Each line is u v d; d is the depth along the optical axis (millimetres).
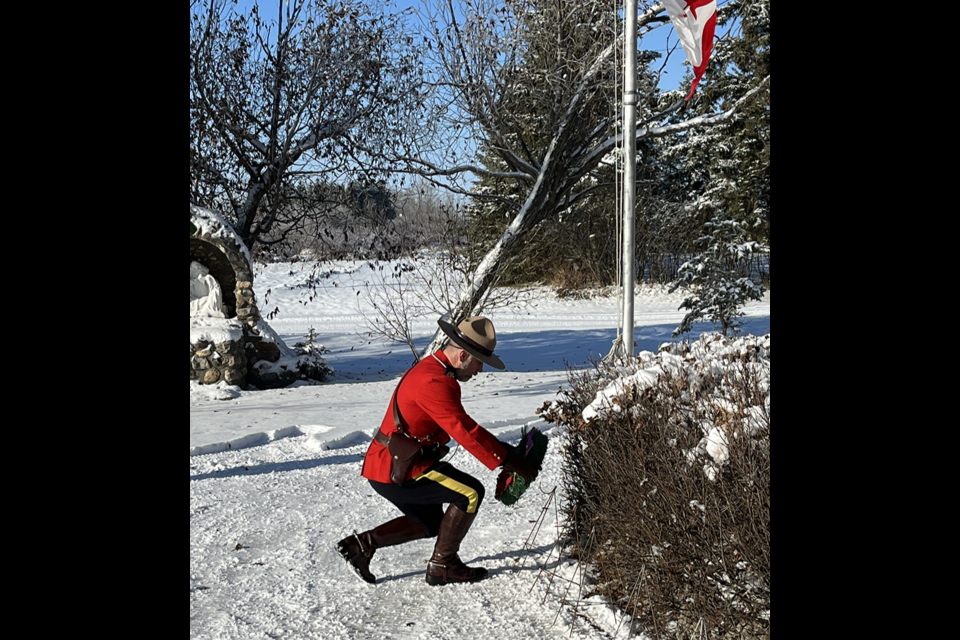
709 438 2855
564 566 4113
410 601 3824
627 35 6465
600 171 16453
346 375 14898
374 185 15648
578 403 4164
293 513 5367
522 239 15039
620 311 6457
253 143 14711
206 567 4316
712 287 18484
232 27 14305
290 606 3770
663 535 3006
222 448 7512
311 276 18719
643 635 3217
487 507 5500
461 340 3865
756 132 31156
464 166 14859
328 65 14570
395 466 3912
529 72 13789
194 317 12656
